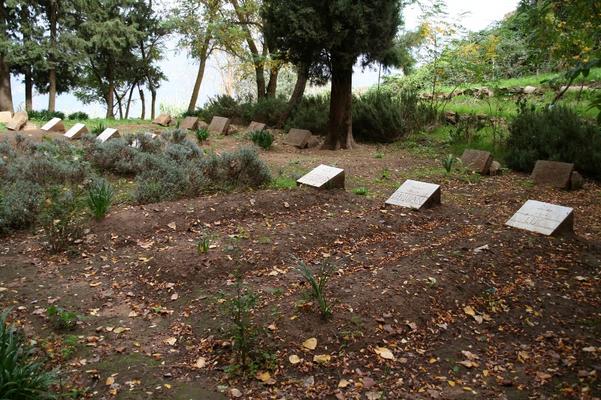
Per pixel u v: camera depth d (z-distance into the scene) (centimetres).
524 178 926
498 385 321
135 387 322
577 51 508
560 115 1052
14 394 274
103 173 890
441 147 1233
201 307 426
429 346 365
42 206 635
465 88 1678
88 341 377
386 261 496
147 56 2284
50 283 476
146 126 1584
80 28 1988
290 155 1145
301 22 1077
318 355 347
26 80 2120
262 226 602
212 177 777
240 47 1942
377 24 1105
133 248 551
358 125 1395
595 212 710
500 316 409
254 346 354
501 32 1421
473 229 595
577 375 328
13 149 960
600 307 419
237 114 1786
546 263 496
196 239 562
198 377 334
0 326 314
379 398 307
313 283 393
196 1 1853
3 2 1848
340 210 679
